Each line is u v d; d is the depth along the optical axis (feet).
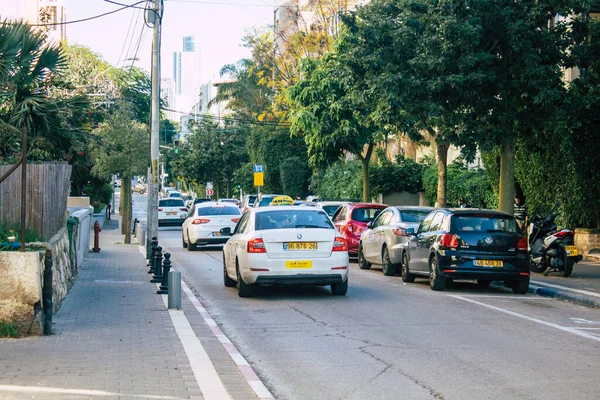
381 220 70.28
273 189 184.44
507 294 53.98
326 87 110.52
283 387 26.61
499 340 35.27
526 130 68.49
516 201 85.76
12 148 57.00
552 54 65.67
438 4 64.18
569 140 73.26
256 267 48.83
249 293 50.83
